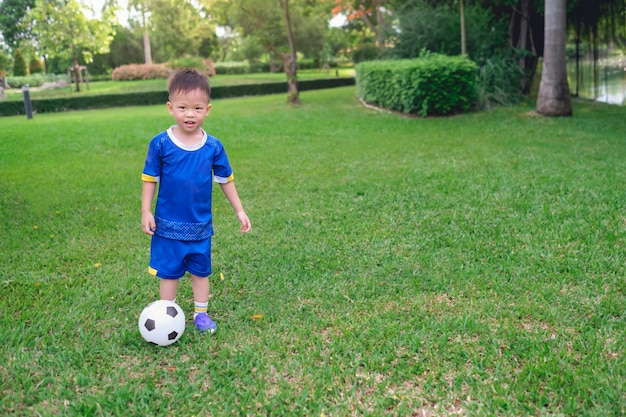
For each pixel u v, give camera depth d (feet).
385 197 20.42
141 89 101.09
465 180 22.53
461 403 8.34
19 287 13.00
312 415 8.11
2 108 74.49
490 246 15.10
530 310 11.19
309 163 27.20
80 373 9.23
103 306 11.96
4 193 22.36
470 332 10.41
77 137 37.50
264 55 163.22
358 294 12.33
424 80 43.14
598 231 15.89
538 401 8.25
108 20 97.96
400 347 9.96
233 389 8.73
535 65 55.31
